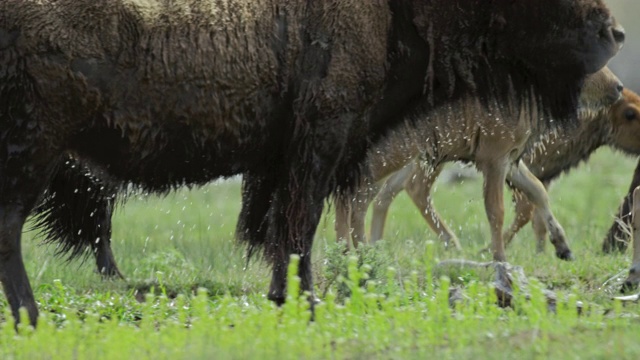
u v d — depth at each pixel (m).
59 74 25.78
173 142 27.16
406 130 29.89
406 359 21.25
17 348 22.56
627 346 21.22
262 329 22.92
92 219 33.53
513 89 30.12
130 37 26.20
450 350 21.66
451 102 29.83
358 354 21.80
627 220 43.06
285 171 28.45
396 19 28.55
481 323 24.02
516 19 29.17
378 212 43.16
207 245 44.22
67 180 32.47
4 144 26.06
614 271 35.97
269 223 29.09
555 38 29.36
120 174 27.45
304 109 27.78
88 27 25.91
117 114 26.41
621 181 63.97
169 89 26.62
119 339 22.36
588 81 39.25
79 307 30.27
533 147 40.94
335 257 30.44
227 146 27.70
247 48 27.14
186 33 26.64
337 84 27.75
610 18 29.69
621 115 45.53
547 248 45.69
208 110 27.03
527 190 41.50
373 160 30.64
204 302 24.78
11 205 26.41
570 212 55.97
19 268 26.50
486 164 40.12
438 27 28.88
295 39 27.59
